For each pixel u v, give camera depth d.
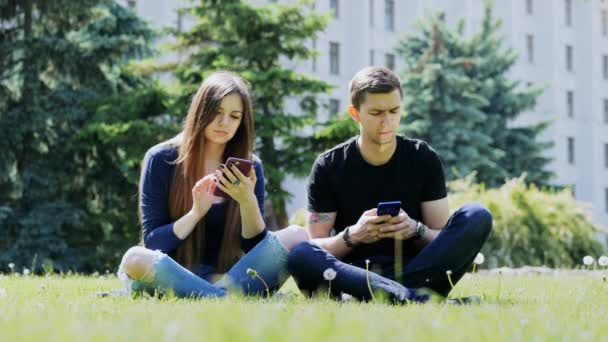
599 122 50.19
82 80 20.55
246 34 20.80
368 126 4.55
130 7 22.80
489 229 4.20
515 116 35.69
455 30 36.44
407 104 32.53
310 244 4.15
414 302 3.62
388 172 4.72
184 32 21.88
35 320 2.33
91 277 8.81
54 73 20.44
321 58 38.84
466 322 2.44
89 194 20.61
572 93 49.62
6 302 3.28
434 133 32.28
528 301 3.88
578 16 49.94
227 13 20.27
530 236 14.80
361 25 40.28
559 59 48.53
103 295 4.17
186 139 4.61
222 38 21.19
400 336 1.95
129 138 19.17
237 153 4.79
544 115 47.34
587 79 49.75
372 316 2.58
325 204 4.81
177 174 4.61
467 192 16.11
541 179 35.97
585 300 3.79
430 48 33.59
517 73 46.59
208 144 4.73
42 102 19.83
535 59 48.09
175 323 1.91
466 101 32.97
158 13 33.81
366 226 4.32
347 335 1.89
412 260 4.20
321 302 3.56
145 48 22.42
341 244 4.45
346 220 4.82
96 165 20.42
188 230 4.38
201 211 4.38
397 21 42.88
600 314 3.01
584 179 49.62
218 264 4.62
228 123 4.58
